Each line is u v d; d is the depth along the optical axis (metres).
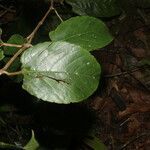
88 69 0.30
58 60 0.30
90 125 0.95
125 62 1.21
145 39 1.26
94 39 0.35
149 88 1.18
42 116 0.75
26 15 0.86
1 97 0.79
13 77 0.43
